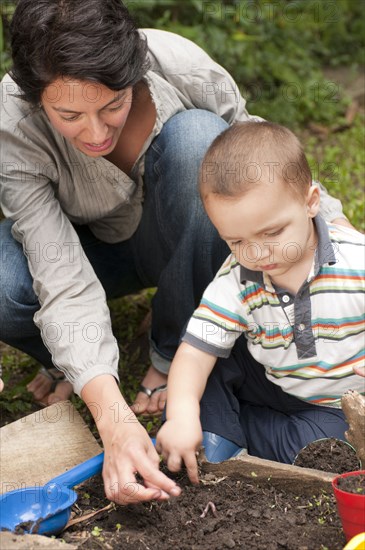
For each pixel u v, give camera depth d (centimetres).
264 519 184
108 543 177
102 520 188
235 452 214
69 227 227
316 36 594
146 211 248
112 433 192
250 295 211
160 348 259
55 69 185
